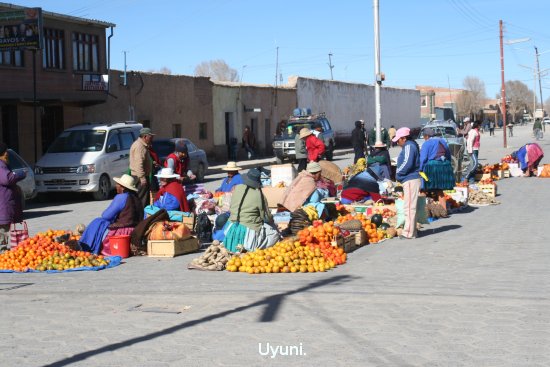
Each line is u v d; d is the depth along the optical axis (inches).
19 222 510.0
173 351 268.4
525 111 7317.9
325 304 334.0
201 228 541.0
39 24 1066.1
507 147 2057.1
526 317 302.8
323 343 274.2
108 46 1395.2
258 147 1979.6
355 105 2672.2
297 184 580.4
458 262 435.5
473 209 718.5
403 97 3213.6
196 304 343.0
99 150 973.2
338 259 439.5
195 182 1168.8
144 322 311.6
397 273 405.7
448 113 2849.4
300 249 430.9
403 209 550.6
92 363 256.8
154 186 618.5
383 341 274.7
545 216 649.0
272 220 478.3
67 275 425.1
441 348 264.4
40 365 256.1
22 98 1125.1
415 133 2869.1
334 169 770.2
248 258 423.5
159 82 1521.9
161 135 1533.0
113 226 491.8
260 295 355.3
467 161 979.3
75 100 1240.8
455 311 315.6
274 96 2053.4
